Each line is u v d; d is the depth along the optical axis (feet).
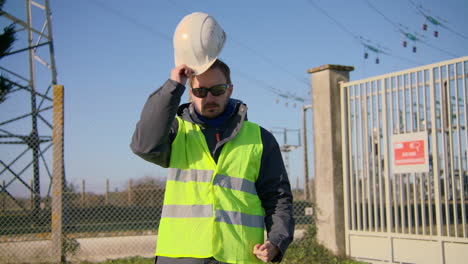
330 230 24.22
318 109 25.50
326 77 25.17
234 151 7.33
